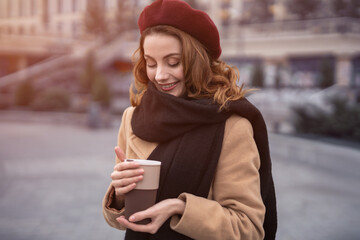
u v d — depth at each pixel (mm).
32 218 4809
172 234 1264
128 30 33812
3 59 33844
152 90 1315
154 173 1117
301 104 12922
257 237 1240
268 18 30484
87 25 34406
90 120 17234
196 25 1263
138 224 1117
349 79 26281
